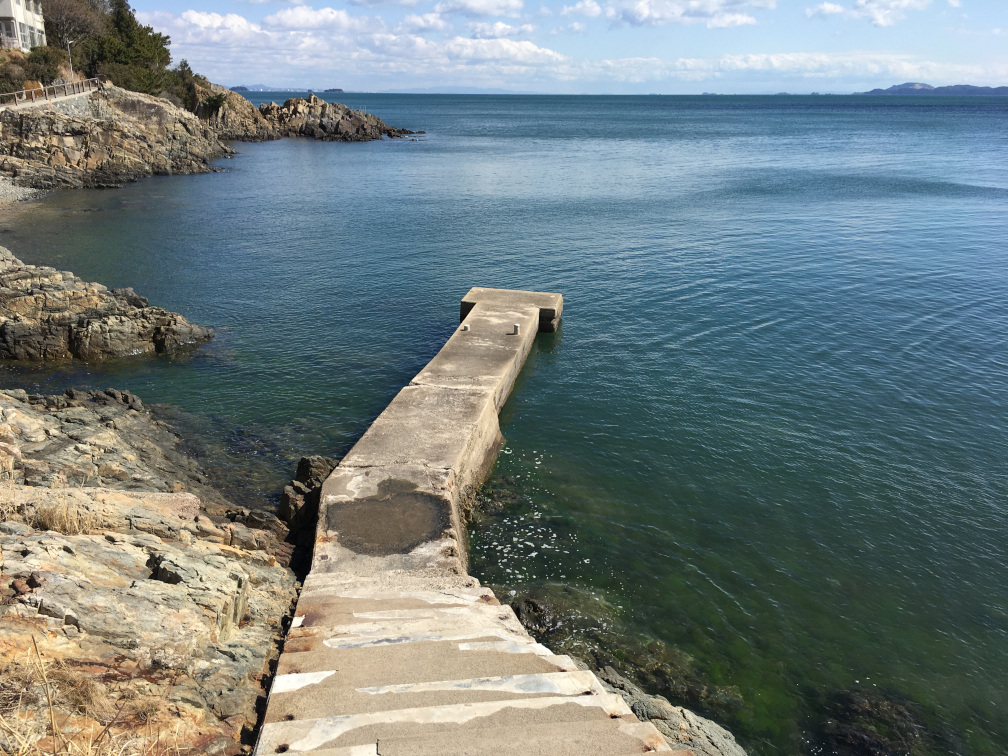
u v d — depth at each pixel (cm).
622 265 3344
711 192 5566
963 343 2359
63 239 3750
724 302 2794
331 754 518
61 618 672
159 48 9306
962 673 1092
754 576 1300
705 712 1005
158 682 651
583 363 2267
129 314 2341
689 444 1762
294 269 3303
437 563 1134
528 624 1166
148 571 880
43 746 496
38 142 5569
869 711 1016
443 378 1909
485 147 9812
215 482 1573
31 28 7388
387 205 4950
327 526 1229
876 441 1761
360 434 1811
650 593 1254
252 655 797
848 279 3075
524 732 555
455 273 3234
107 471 1398
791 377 2128
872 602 1238
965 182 6206
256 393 2039
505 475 1641
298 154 8544
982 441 1755
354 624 851
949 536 1412
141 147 6303
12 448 1270
